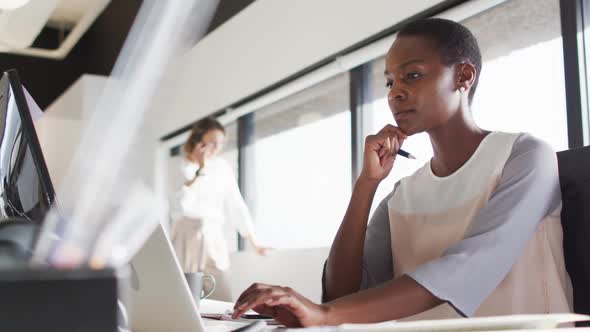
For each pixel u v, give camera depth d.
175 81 5.13
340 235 1.31
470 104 1.25
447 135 1.24
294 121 4.66
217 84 5.12
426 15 3.27
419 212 1.30
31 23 4.59
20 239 0.46
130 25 5.12
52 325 0.36
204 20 4.60
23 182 1.01
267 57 4.47
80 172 0.81
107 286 0.37
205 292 1.75
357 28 3.68
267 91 4.75
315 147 4.40
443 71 1.18
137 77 5.23
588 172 1.09
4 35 4.85
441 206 1.25
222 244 4.09
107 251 0.40
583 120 2.60
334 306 0.91
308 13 3.92
